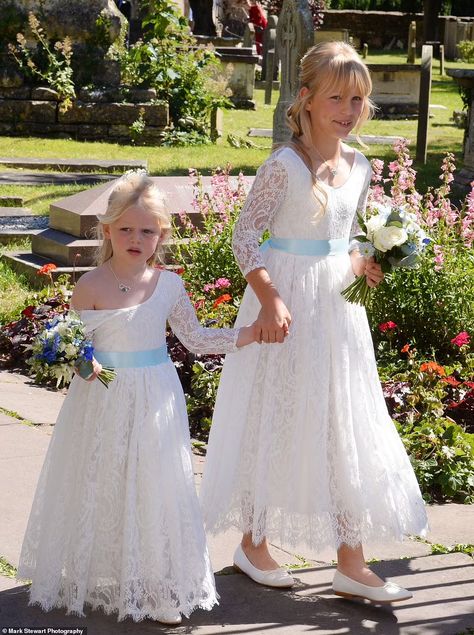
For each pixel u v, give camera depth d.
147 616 3.37
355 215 3.83
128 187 3.43
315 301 3.55
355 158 3.73
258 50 29.53
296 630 3.34
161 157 14.91
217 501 3.61
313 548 3.54
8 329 6.77
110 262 3.49
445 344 6.61
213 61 17.84
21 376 6.33
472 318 6.57
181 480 3.38
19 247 8.97
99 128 16.56
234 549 4.01
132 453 3.31
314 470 3.48
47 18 16.67
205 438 5.40
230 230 7.33
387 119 20.66
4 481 4.51
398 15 38.88
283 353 3.53
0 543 3.88
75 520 3.33
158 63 17.08
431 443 4.96
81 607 3.29
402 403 5.48
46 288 7.37
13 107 16.36
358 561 3.57
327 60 3.48
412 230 3.55
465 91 13.30
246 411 3.59
